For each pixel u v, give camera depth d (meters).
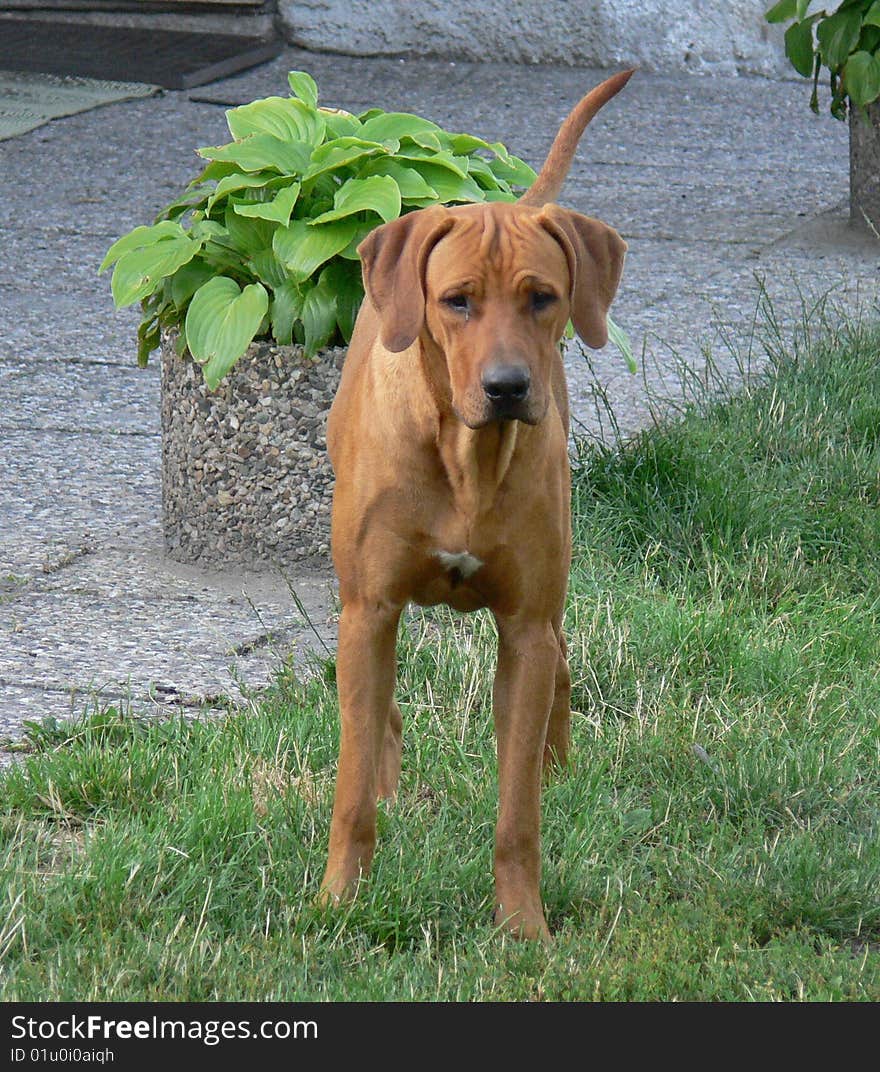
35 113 13.70
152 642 5.83
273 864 4.27
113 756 4.74
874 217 11.50
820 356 8.48
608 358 9.13
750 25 15.80
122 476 7.51
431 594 4.29
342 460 4.27
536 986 3.83
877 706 5.55
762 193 12.57
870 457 7.62
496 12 15.84
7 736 5.04
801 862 4.45
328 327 6.19
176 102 14.25
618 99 15.00
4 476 7.41
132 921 4.02
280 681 5.46
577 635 5.82
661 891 4.38
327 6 15.88
